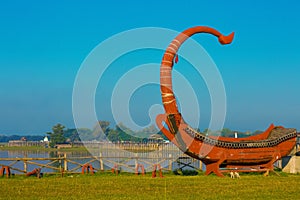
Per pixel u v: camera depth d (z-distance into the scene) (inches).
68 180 826.8
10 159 940.0
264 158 954.7
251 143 940.6
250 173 991.6
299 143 1076.5
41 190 688.4
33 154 1926.7
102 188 715.4
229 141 928.3
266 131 995.3
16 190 686.5
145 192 674.8
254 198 627.5
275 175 946.7
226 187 737.0
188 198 620.7
